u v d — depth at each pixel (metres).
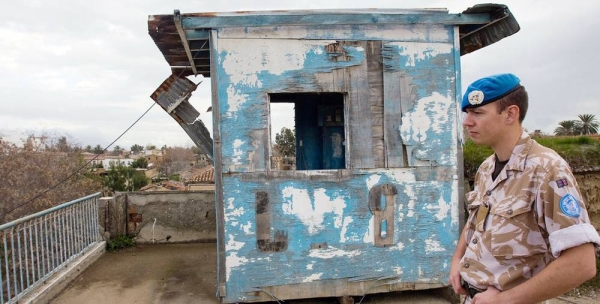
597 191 4.99
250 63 3.58
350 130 3.74
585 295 3.94
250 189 3.60
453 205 3.89
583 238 1.23
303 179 3.66
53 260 4.16
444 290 3.99
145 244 5.90
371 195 3.75
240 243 3.60
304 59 3.65
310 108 5.92
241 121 3.58
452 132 3.88
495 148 1.56
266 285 3.63
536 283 1.28
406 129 3.80
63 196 10.71
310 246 3.68
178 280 4.46
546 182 1.35
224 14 3.49
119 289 4.20
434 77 3.84
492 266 1.47
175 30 3.84
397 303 3.88
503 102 1.48
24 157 10.45
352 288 3.75
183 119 4.47
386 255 3.79
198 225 6.01
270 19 3.54
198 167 35.84
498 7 3.61
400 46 3.79
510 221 1.43
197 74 5.35
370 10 3.70
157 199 5.96
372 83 3.76
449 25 3.85
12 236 3.40
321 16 3.60
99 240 5.57
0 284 3.13
